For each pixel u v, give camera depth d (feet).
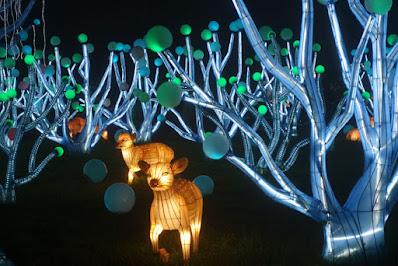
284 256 23.39
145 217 32.48
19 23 42.06
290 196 23.20
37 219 32.48
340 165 52.60
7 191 37.45
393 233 27.04
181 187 23.29
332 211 23.07
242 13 22.67
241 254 23.76
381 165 22.79
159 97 22.86
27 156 63.72
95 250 25.29
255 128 49.06
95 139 66.18
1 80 47.75
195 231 24.18
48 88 61.98
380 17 22.27
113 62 68.59
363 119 23.11
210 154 23.85
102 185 43.62
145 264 22.79
